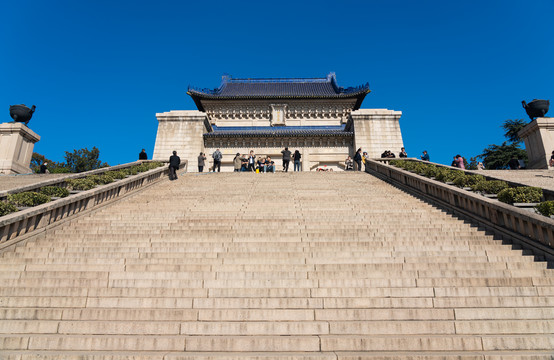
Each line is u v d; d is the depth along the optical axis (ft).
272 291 17.97
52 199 33.09
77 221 30.81
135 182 45.50
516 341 14.10
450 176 40.52
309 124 124.26
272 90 148.97
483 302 16.98
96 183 41.11
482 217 27.66
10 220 23.43
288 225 28.25
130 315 16.40
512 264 20.12
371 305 17.06
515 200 29.04
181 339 14.42
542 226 21.31
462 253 21.84
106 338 14.56
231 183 52.16
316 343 14.28
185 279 19.27
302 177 56.75
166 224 28.89
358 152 76.18
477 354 13.23
